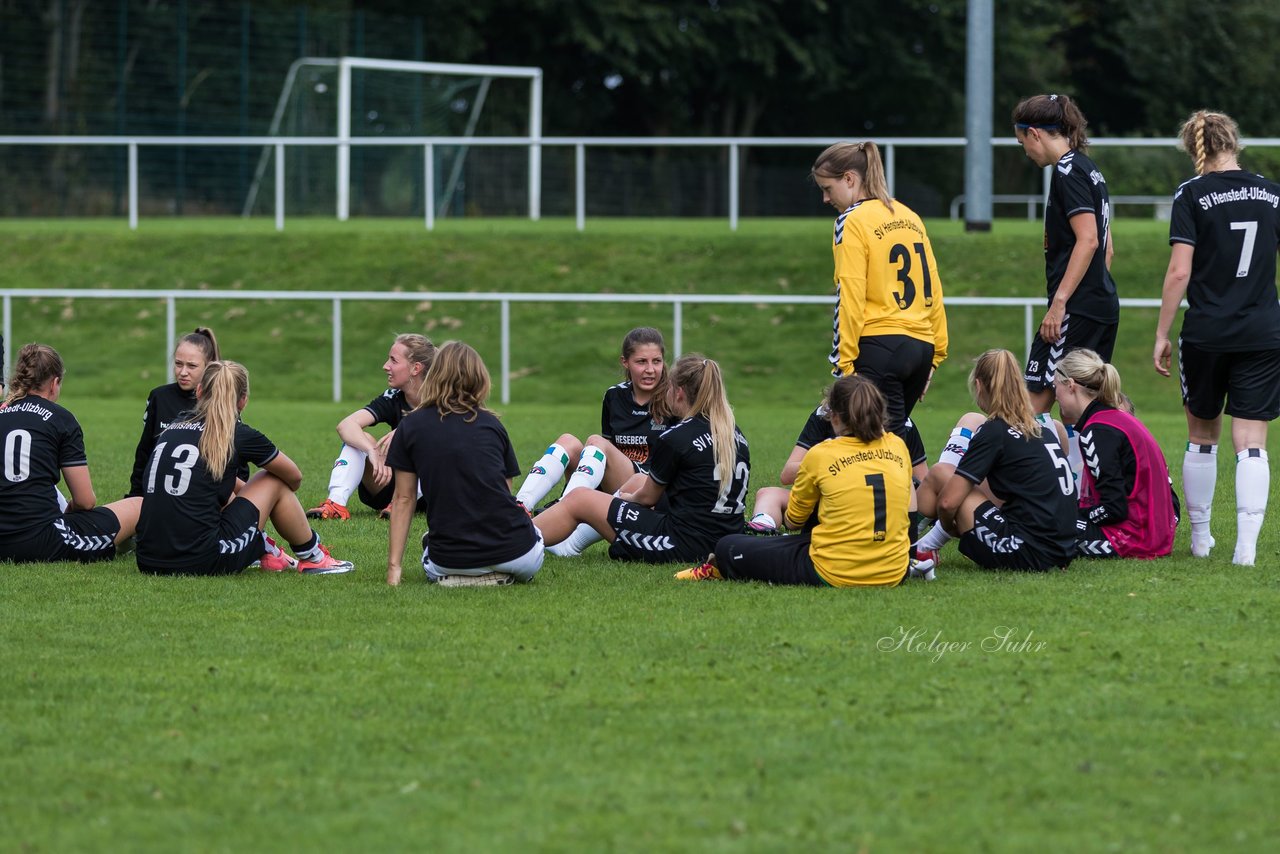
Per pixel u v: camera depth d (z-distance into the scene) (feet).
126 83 260.62
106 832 27.86
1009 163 335.06
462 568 49.37
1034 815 28.45
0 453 53.47
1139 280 148.87
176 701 35.63
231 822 28.27
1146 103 332.60
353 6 315.37
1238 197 53.21
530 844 27.14
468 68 221.25
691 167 293.84
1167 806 28.84
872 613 44.34
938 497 53.36
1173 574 50.39
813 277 154.81
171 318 127.65
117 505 56.03
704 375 54.19
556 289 155.74
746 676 37.60
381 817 28.45
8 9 251.39
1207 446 54.95
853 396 48.52
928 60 344.49
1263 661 38.60
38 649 40.57
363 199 252.21
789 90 355.56
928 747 32.17
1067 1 356.59
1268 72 318.45
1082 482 55.62
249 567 54.29
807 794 29.50
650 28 326.44
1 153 248.73
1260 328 52.70
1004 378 51.24
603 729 33.42
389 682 37.19
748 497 71.56
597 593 48.11
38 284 163.84
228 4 276.62
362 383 138.82
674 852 26.76
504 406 125.90
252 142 160.25
